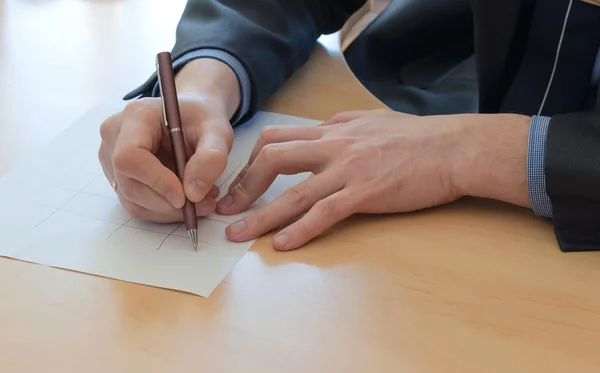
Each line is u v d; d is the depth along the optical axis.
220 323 0.49
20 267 0.55
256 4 0.90
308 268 0.56
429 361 0.46
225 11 0.86
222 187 0.67
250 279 0.54
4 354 0.47
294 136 0.68
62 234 0.59
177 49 0.82
